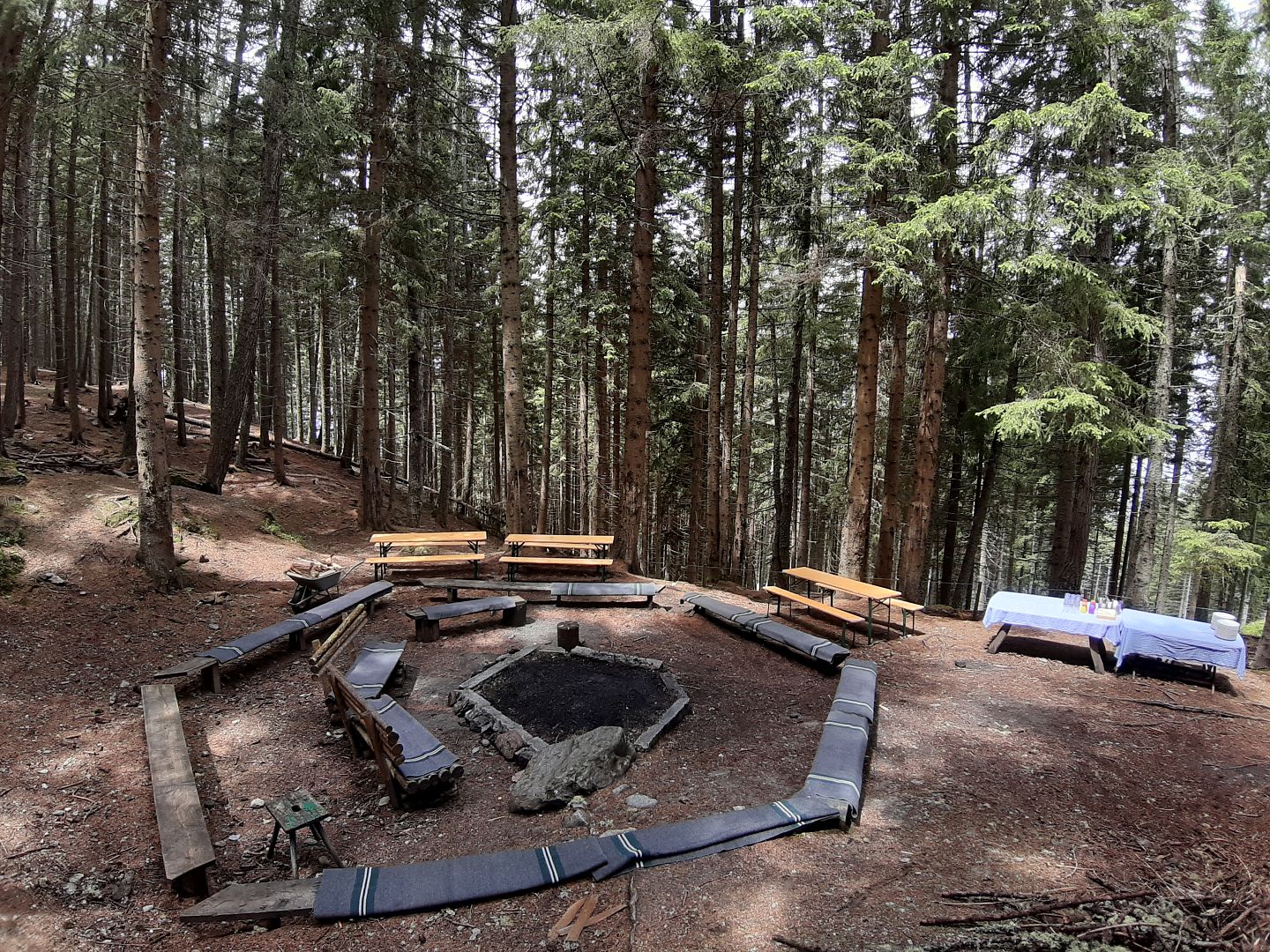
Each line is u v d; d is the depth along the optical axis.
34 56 8.83
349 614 7.32
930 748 5.57
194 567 9.44
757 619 8.41
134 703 6.04
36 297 19.97
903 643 8.65
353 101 12.94
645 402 11.44
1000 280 10.55
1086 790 4.89
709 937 3.18
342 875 3.68
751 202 13.89
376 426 13.93
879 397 17.64
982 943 3.14
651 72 10.02
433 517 18.27
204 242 18.91
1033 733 5.95
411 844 4.25
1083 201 8.74
